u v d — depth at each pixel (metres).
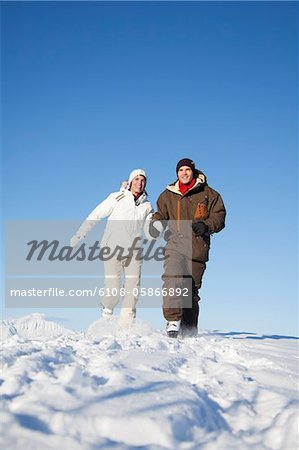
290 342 5.78
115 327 5.77
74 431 2.04
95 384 2.62
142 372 2.96
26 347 3.44
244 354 4.08
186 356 3.71
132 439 2.08
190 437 2.20
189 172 5.68
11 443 1.83
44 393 2.38
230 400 2.73
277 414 2.58
